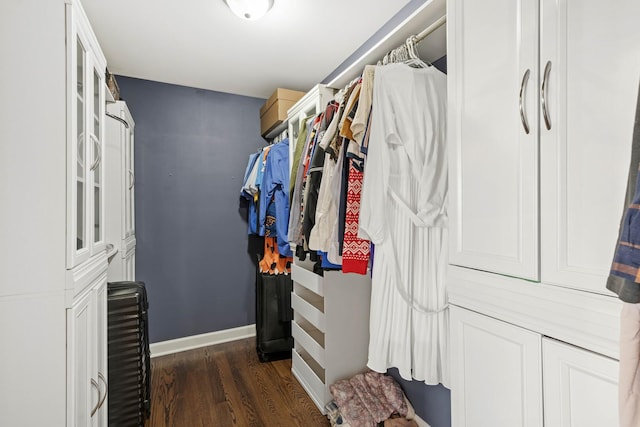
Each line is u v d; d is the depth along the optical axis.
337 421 1.65
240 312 2.98
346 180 1.31
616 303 0.60
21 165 0.87
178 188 2.75
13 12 0.87
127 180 2.18
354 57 2.14
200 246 2.83
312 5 1.64
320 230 1.43
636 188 0.50
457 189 0.95
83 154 1.09
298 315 2.30
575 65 0.67
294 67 2.37
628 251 0.50
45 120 0.89
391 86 1.17
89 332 1.10
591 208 0.64
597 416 0.63
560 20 0.69
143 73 2.48
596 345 0.63
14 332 0.86
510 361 0.79
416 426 1.65
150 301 2.65
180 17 1.73
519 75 0.77
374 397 1.72
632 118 0.58
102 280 1.31
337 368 1.84
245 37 1.94
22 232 0.87
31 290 0.88
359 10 1.69
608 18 0.61
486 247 0.86
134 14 1.70
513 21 0.79
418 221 1.15
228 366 2.41
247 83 2.68
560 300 0.69
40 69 0.89
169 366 2.41
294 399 1.97
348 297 1.87
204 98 2.83
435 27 1.12
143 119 2.61
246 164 3.00
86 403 1.06
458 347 0.94
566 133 0.68
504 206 0.81
